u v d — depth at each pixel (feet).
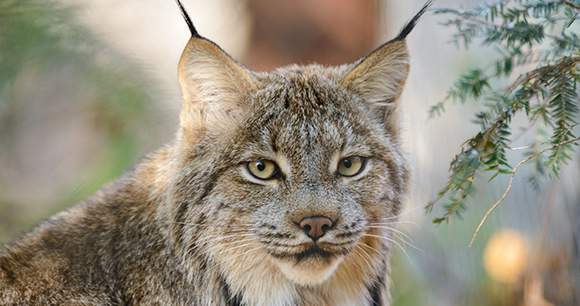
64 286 17.89
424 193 31.17
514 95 14.47
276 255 17.16
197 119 18.16
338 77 19.49
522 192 27.12
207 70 17.89
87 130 34.35
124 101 25.49
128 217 18.97
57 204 28.94
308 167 17.21
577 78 14.06
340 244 17.04
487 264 29.55
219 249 17.74
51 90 28.71
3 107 29.32
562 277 25.14
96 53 25.05
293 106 17.89
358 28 34.12
